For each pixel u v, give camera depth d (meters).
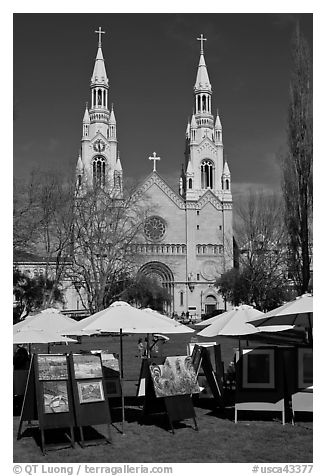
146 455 10.46
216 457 10.30
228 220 108.56
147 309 15.67
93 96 116.25
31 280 51.75
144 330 12.99
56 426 10.73
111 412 14.77
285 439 11.38
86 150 113.69
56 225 49.84
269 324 15.60
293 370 12.73
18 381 14.32
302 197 32.75
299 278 33.50
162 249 105.19
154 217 105.12
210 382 14.72
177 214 107.12
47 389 10.79
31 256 45.50
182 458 10.27
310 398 12.45
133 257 60.06
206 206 108.50
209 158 116.56
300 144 32.81
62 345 40.66
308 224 32.75
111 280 57.53
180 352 32.00
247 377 12.80
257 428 12.40
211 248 107.25
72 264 56.94
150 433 12.20
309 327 16.92
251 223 59.97
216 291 105.62
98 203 58.38
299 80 33.25
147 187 106.31
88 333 15.72
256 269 58.72
